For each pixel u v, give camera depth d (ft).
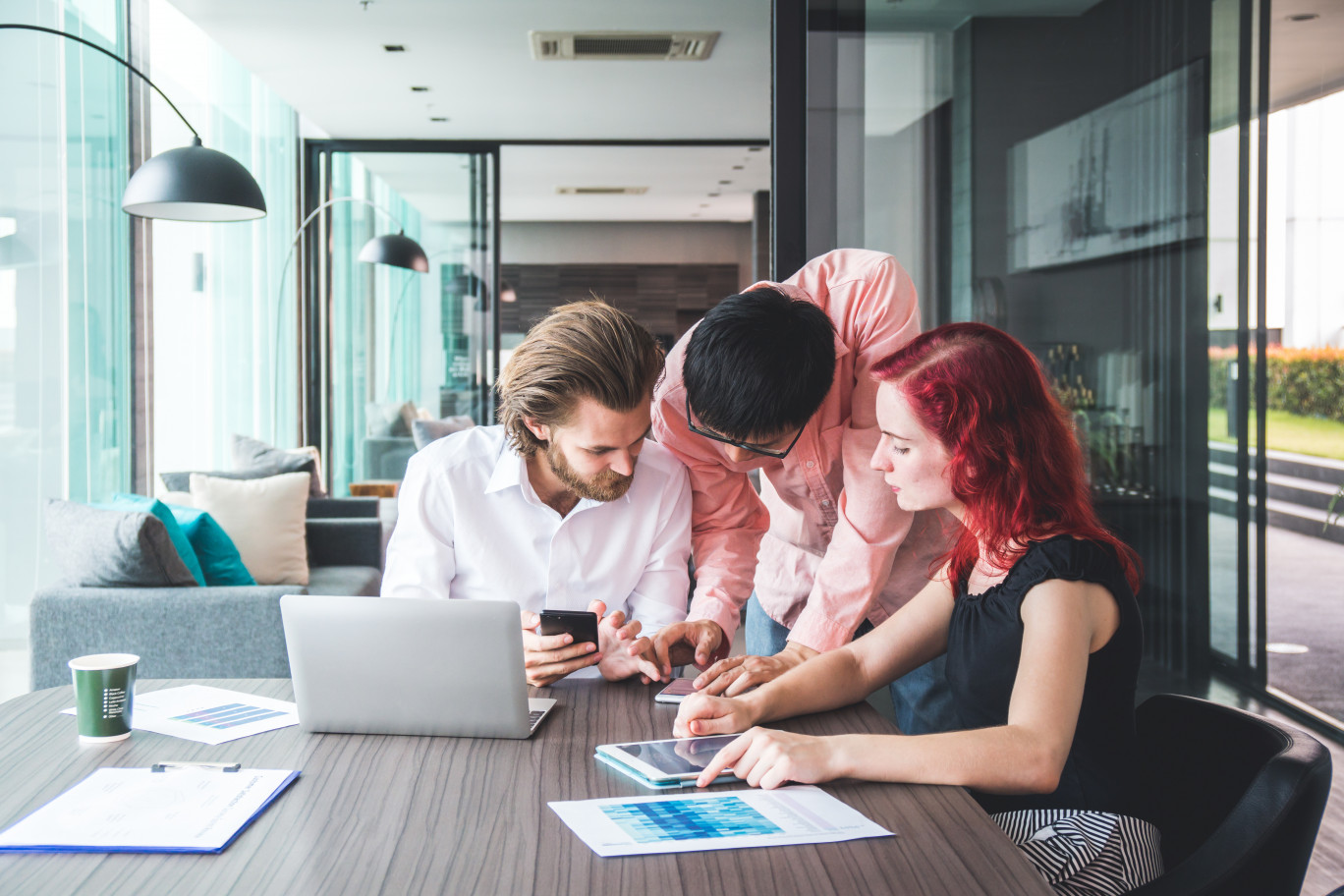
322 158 24.59
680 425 6.09
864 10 8.13
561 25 17.79
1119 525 8.94
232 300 18.98
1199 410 8.89
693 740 4.37
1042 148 8.37
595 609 5.57
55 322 12.70
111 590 9.48
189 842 3.33
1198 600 9.00
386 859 3.24
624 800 3.75
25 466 12.17
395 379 24.59
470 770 4.05
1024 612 4.45
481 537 6.01
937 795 3.83
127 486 14.26
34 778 3.97
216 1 16.56
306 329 24.31
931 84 8.22
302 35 18.11
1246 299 8.81
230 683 5.51
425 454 6.08
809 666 4.93
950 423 4.63
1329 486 8.96
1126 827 4.23
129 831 3.42
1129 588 4.48
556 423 5.27
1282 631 9.05
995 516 4.62
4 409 11.85
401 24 17.67
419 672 4.38
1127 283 8.64
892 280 6.13
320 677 4.46
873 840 3.41
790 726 4.64
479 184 24.90
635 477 6.13
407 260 21.30
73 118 13.12
